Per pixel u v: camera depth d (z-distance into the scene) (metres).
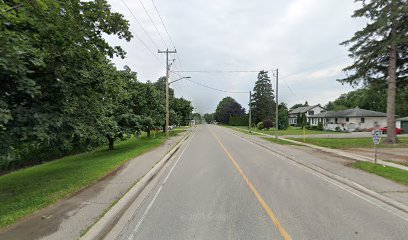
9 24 6.45
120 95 15.65
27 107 7.34
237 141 28.48
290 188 8.50
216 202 6.99
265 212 6.20
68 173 10.80
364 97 78.19
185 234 5.04
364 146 21.38
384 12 21.75
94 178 9.55
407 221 5.75
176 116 51.19
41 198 7.00
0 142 6.61
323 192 8.05
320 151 18.55
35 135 7.00
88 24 8.45
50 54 7.54
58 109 7.88
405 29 22.66
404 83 26.02
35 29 7.14
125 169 11.55
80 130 8.60
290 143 24.91
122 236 5.02
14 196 7.74
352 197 7.55
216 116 149.25
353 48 24.73
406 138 31.08
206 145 24.03
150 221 5.74
